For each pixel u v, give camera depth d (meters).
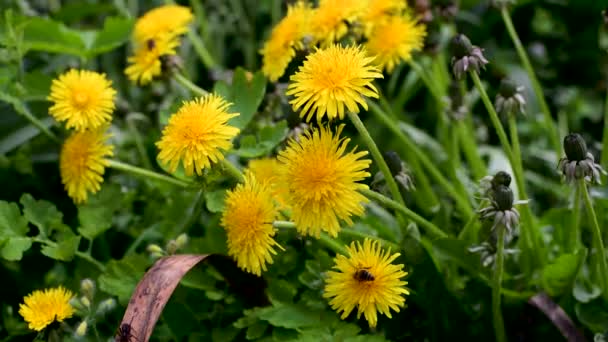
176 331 0.50
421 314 0.51
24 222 0.51
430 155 0.65
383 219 0.56
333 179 0.44
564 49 0.77
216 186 0.50
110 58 0.71
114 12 0.76
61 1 0.76
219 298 0.50
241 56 0.78
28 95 0.57
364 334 0.49
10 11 0.57
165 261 0.47
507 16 0.57
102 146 0.52
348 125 0.67
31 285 0.58
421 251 0.49
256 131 0.55
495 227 0.46
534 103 0.72
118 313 0.51
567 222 0.53
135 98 0.68
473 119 0.69
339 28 0.51
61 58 0.65
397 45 0.53
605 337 0.48
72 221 0.59
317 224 0.44
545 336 0.51
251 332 0.48
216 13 0.76
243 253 0.46
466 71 0.49
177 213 0.54
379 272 0.45
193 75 0.72
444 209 0.53
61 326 0.49
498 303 0.48
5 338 0.53
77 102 0.51
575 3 0.73
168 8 0.55
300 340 0.46
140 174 0.52
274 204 0.47
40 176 0.62
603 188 0.54
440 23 0.62
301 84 0.45
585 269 0.52
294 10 0.54
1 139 0.59
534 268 0.52
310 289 0.49
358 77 0.44
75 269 0.54
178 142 0.46
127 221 0.58
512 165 0.50
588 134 0.75
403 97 0.67
